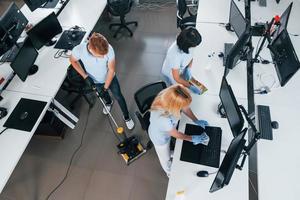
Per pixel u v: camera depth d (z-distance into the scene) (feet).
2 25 10.51
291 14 12.11
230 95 7.58
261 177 7.59
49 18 11.05
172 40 15.60
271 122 8.62
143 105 9.34
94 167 10.90
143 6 17.99
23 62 9.96
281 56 8.82
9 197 10.39
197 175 7.60
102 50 8.29
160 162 9.78
